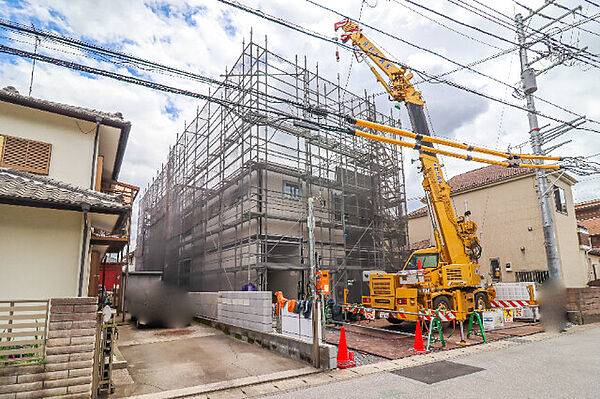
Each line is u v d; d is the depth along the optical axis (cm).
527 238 1817
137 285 1500
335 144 1973
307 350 729
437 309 1071
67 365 490
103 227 1065
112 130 1111
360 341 989
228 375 652
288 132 1725
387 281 1197
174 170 2666
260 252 1570
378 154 2138
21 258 776
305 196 1775
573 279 1844
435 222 1260
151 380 626
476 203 2086
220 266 1698
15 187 752
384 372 670
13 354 466
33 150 970
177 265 2295
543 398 513
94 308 520
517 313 1248
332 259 1817
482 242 2017
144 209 3444
